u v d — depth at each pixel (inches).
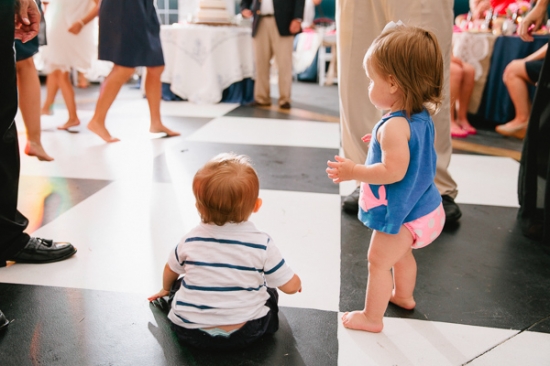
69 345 40.1
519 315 46.4
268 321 40.5
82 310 44.9
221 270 38.3
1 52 45.8
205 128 125.7
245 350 40.0
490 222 69.1
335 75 235.8
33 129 88.9
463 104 131.6
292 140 115.0
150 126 116.5
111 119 134.3
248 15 171.3
